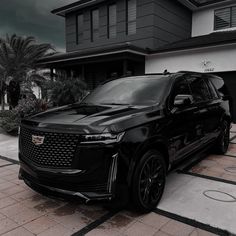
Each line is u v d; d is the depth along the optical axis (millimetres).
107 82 4559
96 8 14008
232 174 4137
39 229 2578
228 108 5637
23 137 3027
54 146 2588
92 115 2881
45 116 2984
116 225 2645
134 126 2729
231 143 6547
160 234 2477
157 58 11469
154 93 3576
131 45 10125
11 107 11719
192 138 3895
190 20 14398
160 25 12297
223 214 2844
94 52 11023
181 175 4090
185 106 3654
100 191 2488
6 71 12023
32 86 12547
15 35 12164
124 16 12852
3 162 4902
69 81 10648
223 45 9453
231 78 9828
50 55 13156
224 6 13094
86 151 2459
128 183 2605
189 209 2963
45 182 2666
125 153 2557
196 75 4609
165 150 3211
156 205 3020
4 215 2859
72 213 2904
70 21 15234
